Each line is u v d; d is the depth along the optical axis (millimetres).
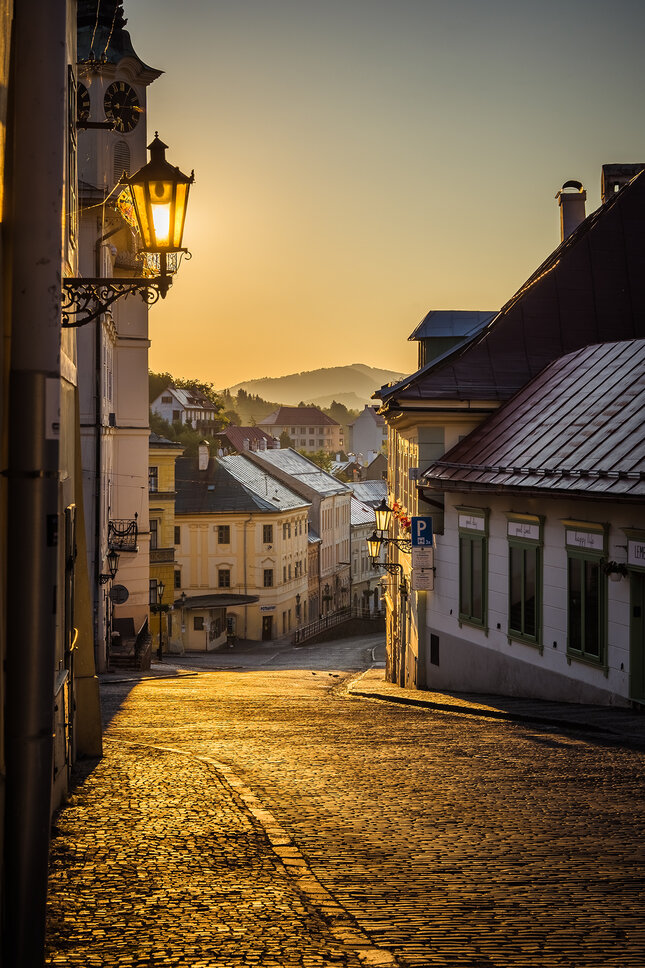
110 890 6977
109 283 8242
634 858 8133
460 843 8664
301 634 73375
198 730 17156
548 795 10805
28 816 5328
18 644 5344
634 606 18422
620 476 18312
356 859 8086
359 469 154250
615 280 30375
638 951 5812
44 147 5461
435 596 28375
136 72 43344
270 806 10188
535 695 22547
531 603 22641
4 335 5848
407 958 5625
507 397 27828
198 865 7727
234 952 5680
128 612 47875
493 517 24516
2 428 5758
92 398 39281
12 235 5520
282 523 80500
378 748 14523
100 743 13133
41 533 5371
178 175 8188
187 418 140750
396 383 34062
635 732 15695
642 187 31203
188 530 78000
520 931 6203
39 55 5461
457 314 34594
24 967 5297
